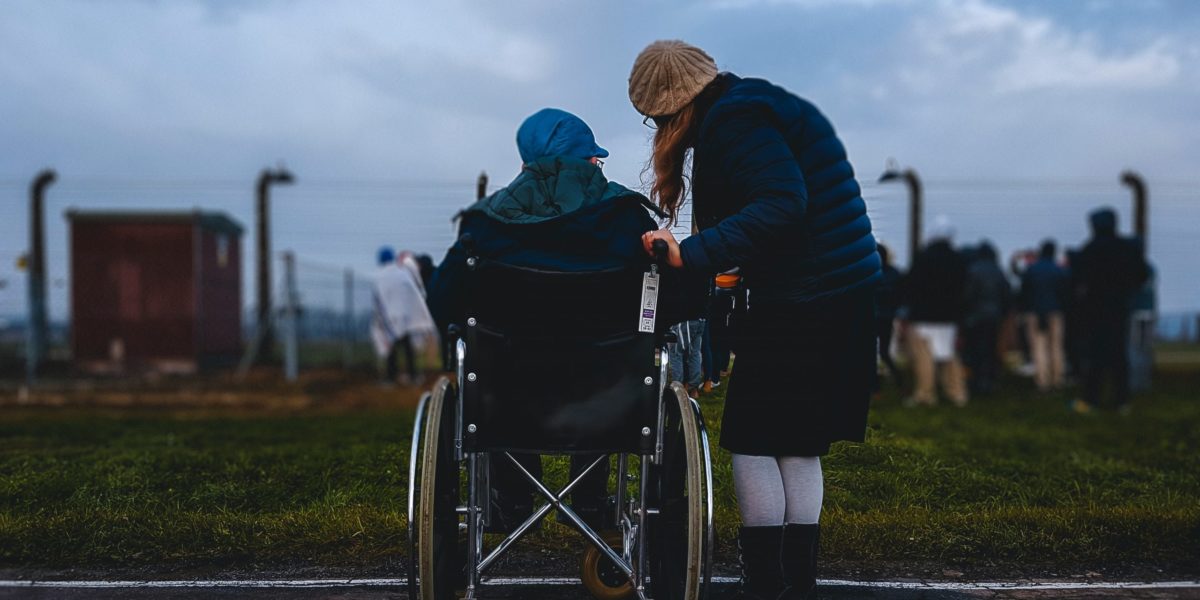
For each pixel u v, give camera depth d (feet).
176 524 12.23
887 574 11.18
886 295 14.40
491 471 9.45
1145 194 60.13
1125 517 12.47
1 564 11.38
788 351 8.64
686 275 8.22
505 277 8.00
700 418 8.54
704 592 8.14
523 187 8.17
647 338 8.25
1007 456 19.31
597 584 9.80
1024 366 47.62
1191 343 85.20
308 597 10.26
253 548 11.73
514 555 11.70
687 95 8.67
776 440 8.72
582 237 8.00
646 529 8.48
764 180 8.04
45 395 36.73
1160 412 30.35
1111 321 30.60
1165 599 10.28
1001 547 11.79
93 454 18.44
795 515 8.99
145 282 48.91
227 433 22.93
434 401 8.35
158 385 40.96
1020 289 39.75
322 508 13.07
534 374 8.21
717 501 12.03
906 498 13.30
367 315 51.57
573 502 9.64
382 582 10.70
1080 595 10.42
